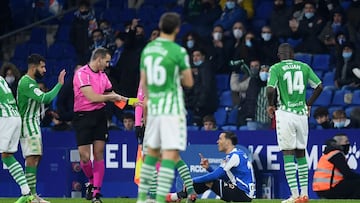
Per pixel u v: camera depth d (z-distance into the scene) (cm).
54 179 5212
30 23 7519
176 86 3059
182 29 6744
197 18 6719
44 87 5856
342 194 4528
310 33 6312
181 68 3048
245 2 6769
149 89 3070
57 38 7212
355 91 5972
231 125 5938
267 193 4941
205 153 4991
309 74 4016
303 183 4044
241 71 6078
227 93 6181
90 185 4266
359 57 6044
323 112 5206
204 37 6519
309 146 4916
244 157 4194
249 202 4150
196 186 4197
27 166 4159
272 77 3956
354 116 5272
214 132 4988
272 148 4947
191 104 5947
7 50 7369
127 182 5100
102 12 7238
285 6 6456
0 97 3941
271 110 4022
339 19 6319
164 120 3028
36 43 7269
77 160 5191
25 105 4097
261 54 6091
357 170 4866
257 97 5728
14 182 5222
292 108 3969
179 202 4053
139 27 6175
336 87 6028
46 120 5981
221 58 6272
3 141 3947
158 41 3077
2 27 7356
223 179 4184
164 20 3067
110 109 5847
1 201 4400
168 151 3028
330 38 6294
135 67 5959
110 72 6006
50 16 7512
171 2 7262
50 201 4312
